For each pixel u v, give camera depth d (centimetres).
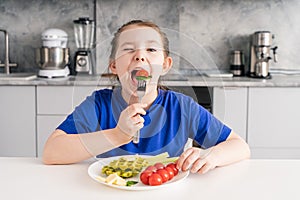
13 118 283
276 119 283
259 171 118
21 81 278
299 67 337
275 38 335
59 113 282
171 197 99
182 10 332
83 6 332
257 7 332
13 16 334
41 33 335
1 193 101
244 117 282
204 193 101
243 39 335
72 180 109
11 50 337
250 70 315
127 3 330
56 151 121
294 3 332
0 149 285
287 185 108
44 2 332
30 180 109
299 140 284
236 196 100
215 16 333
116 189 103
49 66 300
